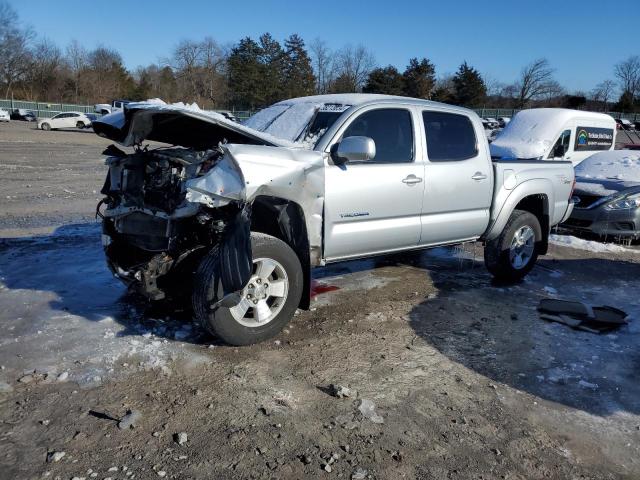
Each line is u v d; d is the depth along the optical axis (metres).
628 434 3.27
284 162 3.93
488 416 3.39
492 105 73.06
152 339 4.19
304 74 70.56
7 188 11.76
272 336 4.24
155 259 4.00
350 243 4.61
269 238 4.11
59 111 59.78
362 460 2.89
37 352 3.90
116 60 82.50
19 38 69.81
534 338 4.64
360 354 4.15
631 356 4.36
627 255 8.16
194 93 76.56
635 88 67.31
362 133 4.70
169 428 3.08
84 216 9.07
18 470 2.68
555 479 2.84
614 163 10.14
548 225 6.51
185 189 3.92
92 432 3.01
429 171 5.09
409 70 67.00
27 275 5.69
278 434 3.07
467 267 6.88
